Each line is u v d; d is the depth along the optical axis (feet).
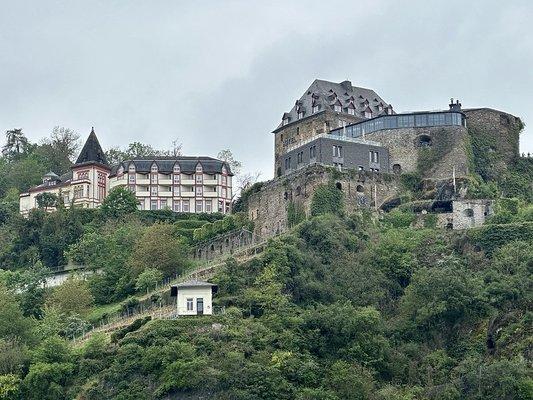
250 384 459.73
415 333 509.35
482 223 618.03
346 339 488.44
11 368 497.05
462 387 464.65
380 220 626.64
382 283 546.26
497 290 513.04
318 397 453.17
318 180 627.87
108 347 499.51
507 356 484.74
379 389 468.34
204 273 581.94
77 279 645.10
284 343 483.10
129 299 580.71
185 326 496.64
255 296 519.19
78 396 477.36
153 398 463.42
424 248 574.15
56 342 504.02
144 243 628.28
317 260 555.28
